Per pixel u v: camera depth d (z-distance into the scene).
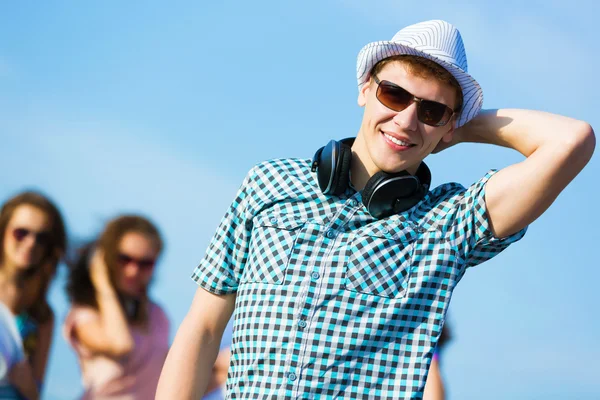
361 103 2.44
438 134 2.30
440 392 3.66
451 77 2.27
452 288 2.23
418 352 2.17
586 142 2.24
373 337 2.16
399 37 2.38
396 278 2.20
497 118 2.41
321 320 2.16
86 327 4.62
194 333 2.43
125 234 4.80
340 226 2.27
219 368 4.55
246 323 2.23
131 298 4.74
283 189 2.37
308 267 2.22
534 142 2.30
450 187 2.38
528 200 2.23
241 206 2.43
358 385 2.14
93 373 4.59
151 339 4.75
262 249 2.28
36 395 4.48
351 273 2.19
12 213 4.71
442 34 2.31
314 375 2.14
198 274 2.46
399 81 2.26
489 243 2.31
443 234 2.27
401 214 2.27
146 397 4.69
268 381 2.16
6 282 4.49
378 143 2.28
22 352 4.46
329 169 2.28
